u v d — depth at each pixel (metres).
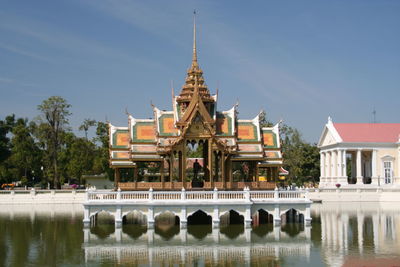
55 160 102.62
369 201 94.94
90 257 36.47
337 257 36.25
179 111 56.31
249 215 49.12
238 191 49.75
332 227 52.22
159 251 38.66
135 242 42.41
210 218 55.75
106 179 109.94
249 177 59.62
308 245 41.06
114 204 49.00
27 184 126.00
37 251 38.72
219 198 49.59
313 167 140.62
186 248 39.75
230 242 42.31
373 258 35.78
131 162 55.59
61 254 37.53
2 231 49.44
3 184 115.19
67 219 60.19
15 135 113.94
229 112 57.09
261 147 56.25
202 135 52.56
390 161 117.62
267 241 42.91
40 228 51.50
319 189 95.31
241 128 57.19
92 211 49.47
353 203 90.69
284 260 35.28
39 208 77.44
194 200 48.91
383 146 117.75
